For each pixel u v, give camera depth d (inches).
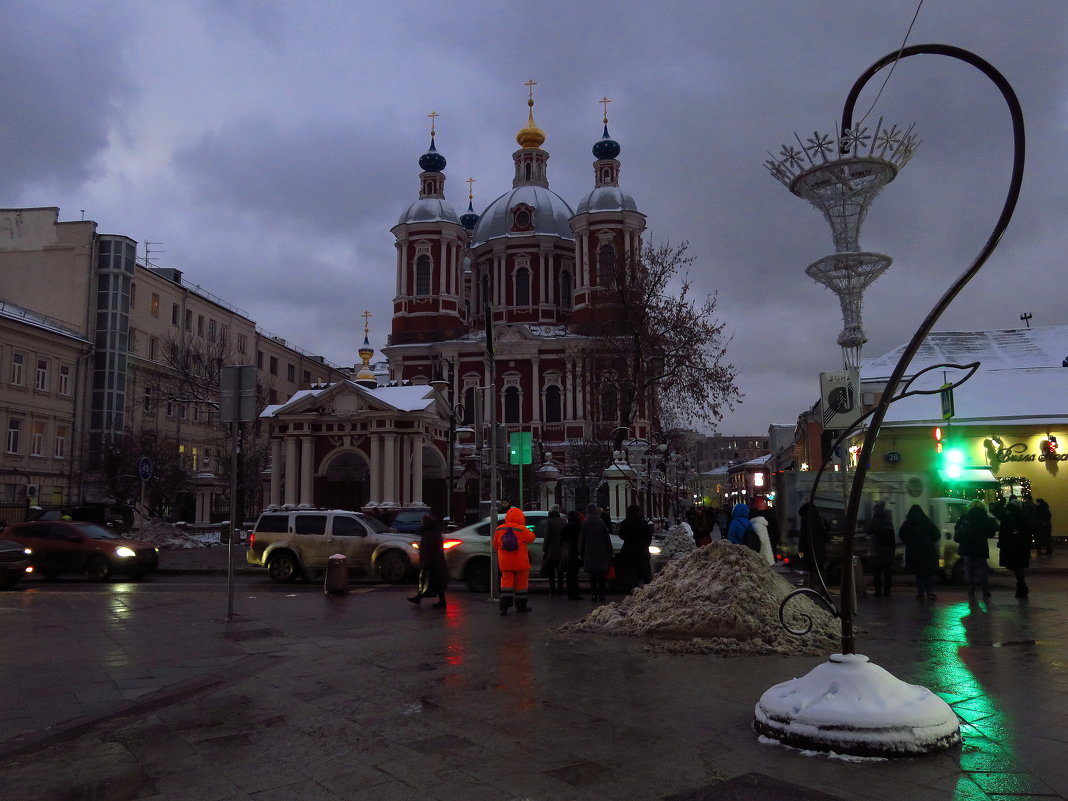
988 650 366.3
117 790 201.2
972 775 199.2
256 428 1994.3
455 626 468.4
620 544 721.6
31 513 1461.6
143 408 2098.9
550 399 2490.2
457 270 2669.8
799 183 575.5
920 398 1206.9
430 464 1695.4
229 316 2598.4
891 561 605.6
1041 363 1430.9
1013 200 226.5
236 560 1118.4
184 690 309.9
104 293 1985.7
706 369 1638.8
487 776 205.5
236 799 193.3
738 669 331.0
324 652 383.9
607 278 1813.5
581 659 355.9
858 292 576.7
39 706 292.2
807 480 754.2
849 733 214.1
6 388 1691.7
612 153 2716.5
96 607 582.2
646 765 211.3
